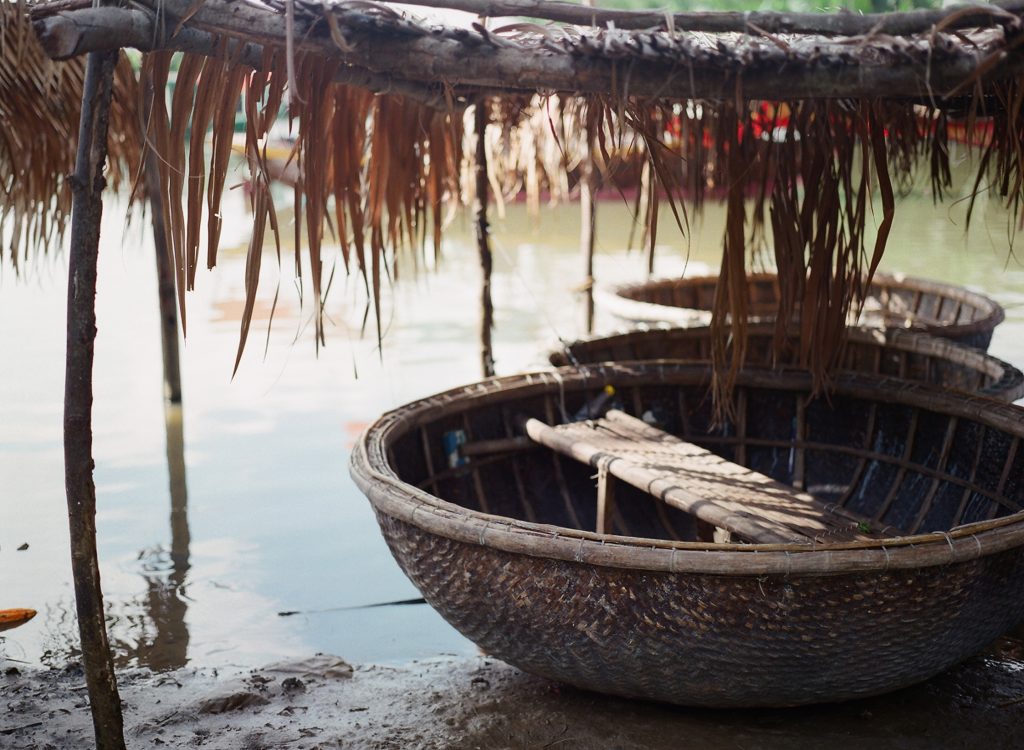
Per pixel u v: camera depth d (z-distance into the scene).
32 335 7.14
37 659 3.28
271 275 9.12
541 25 2.57
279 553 4.14
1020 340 6.89
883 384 3.95
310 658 3.25
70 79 3.11
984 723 2.77
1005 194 3.22
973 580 2.54
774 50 2.50
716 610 2.48
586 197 6.32
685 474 3.40
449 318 7.64
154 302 8.16
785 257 3.66
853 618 2.48
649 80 2.53
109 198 11.67
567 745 2.70
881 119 3.20
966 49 2.43
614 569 2.51
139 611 3.65
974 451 3.69
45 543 4.15
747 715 2.82
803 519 3.07
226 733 2.79
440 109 3.06
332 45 2.40
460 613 2.81
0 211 3.42
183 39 2.28
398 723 2.84
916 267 9.56
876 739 2.69
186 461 5.08
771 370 4.21
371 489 2.88
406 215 3.16
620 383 4.21
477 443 3.88
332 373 6.38
